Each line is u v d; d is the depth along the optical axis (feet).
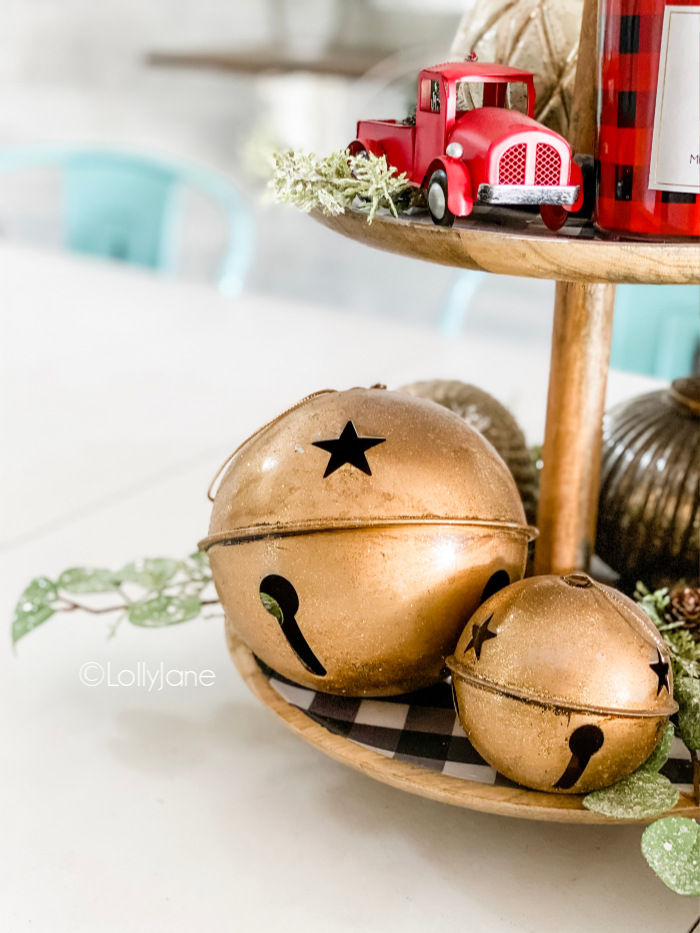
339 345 3.48
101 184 4.93
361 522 1.28
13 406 2.99
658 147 1.21
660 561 1.74
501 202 1.29
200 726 1.61
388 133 1.55
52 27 9.83
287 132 9.18
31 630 1.78
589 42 1.43
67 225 5.00
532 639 1.20
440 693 1.53
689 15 1.14
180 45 9.57
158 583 1.73
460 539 1.32
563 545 1.63
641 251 1.13
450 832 1.38
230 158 9.65
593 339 1.52
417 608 1.32
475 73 1.39
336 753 1.35
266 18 9.29
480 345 3.47
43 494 2.45
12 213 9.93
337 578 1.30
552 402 1.57
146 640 1.87
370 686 1.41
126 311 3.83
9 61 10.06
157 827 1.38
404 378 3.13
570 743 1.21
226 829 1.37
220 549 1.41
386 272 9.61
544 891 1.27
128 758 1.52
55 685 1.71
